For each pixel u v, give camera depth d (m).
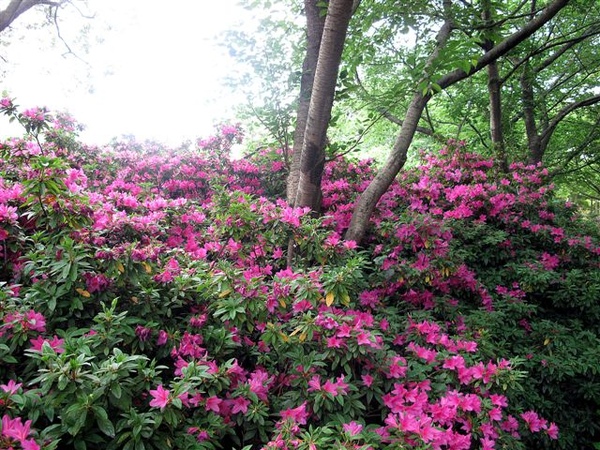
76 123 4.95
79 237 2.21
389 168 3.85
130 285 2.23
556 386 3.38
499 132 7.52
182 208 3.40
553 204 5.38
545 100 9.64
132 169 4.75
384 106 3.87
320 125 3.25
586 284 4.00
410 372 2.34
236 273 2.25
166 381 2.11
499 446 2.36
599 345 3.51
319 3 3.44
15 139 3.47
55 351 1.73
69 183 2.34
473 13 4.23
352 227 3.74
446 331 3.15
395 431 1.93
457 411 2.26
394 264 3.20
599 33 7.10
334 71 3.13
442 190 4.90
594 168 11.56
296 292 2.33
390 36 4.45
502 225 4.77
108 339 1.86
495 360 3.11
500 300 3.92
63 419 1.54
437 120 10.48
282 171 4.90
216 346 2.15
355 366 2.33
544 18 4.12
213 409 1.84
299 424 1.92
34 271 2.15
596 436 3.49
